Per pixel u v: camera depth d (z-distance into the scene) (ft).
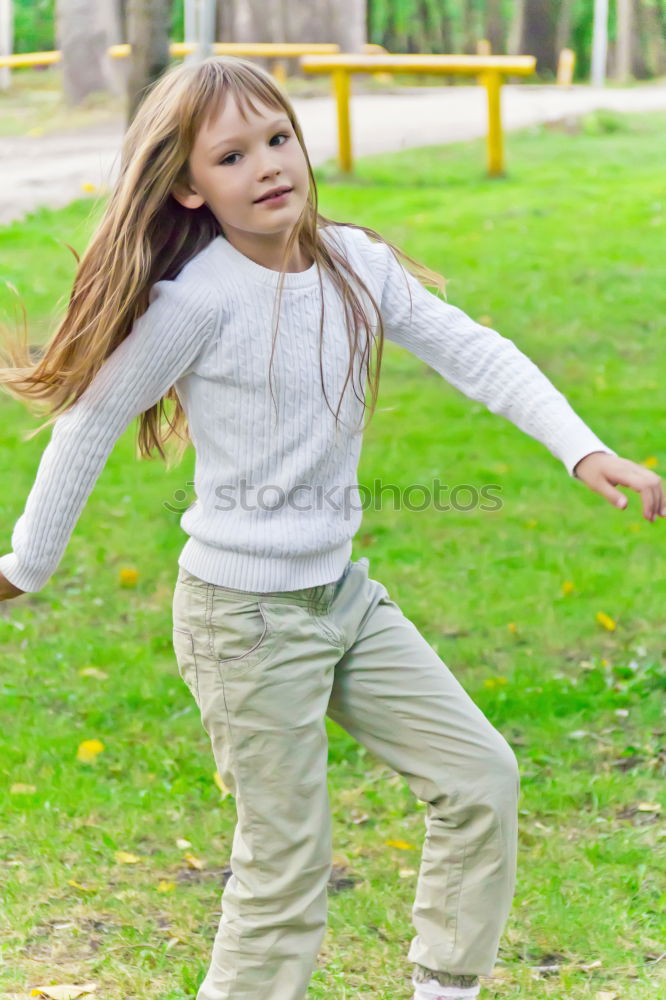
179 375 13.01
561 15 158.20
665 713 24.64
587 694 25.48
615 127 90.38
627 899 18.26
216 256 13.05
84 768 22.90
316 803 13.51
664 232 62.90
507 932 17.46
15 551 13.20
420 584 31.63
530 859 19.60
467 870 13.57
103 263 12.84
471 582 31.76
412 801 21.84
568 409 13.60
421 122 93.04
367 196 71.67
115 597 31.24
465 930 13.60
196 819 21.13
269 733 13.29
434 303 14.34
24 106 110.01
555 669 26.99
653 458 38.86
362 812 21.49
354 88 113.91
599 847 19.77
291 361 12.98
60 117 101.04
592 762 23.07
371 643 13.92
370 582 14.28
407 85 124.06
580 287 55.62
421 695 13.69
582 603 30.19
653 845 19.97
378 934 17.62
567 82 127.44
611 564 32.71
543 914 17.76
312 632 13.34
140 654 27.91
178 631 13.85
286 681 13.25
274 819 13.41
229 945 13.70
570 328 51.47
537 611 29.84
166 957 16.90
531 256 59.77
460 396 46.21
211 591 13.41
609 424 42.27
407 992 16.10
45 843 19.86
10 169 78.59
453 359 14.15
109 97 106.11
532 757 23.11
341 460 13.61
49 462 12.99
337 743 24.14
